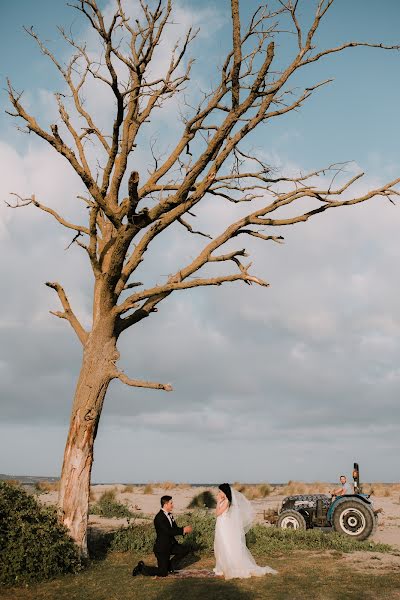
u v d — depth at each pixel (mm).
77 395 10391
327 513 13445
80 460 9992
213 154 9930
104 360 10422
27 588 7875
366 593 7387
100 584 8141
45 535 8664
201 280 10609
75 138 12125
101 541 11445
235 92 9828
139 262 11383
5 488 9383
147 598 7305
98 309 10891
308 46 10297
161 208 9883
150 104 12000
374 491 33188
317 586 7836
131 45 11555
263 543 11453
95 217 10711
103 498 24516
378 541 13336
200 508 21531
